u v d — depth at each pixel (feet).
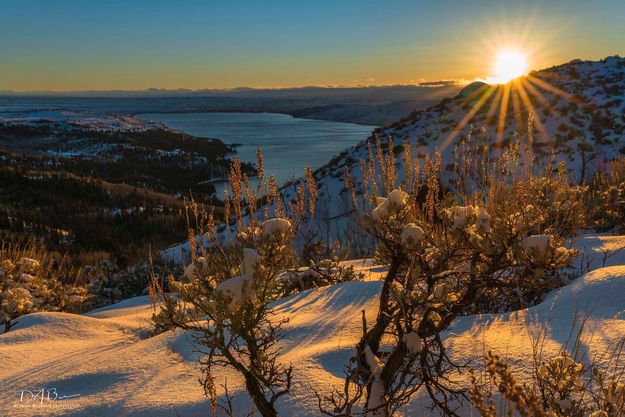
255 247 7.07
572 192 12.90
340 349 9.10
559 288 11.74
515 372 7.58
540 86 81.76
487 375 7.60
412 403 7.34
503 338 8.93
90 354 11.05
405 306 6.70
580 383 6.32
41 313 14.90
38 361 11.24
